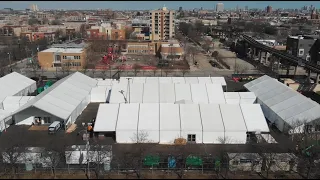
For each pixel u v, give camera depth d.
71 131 46.31
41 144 41.78
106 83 64.69
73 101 52.25
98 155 34.72
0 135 44.75
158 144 42.00
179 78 68.25
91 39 146.00
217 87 58.88
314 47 107.62
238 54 131.50
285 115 47.53
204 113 45.56
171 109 46.50
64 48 107.81
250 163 35.12
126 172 34.31
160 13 173.12
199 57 122.94
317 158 36.91
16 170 34.59
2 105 53.84
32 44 138.00
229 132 42.31
